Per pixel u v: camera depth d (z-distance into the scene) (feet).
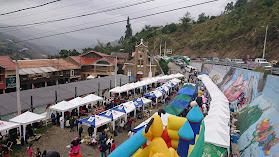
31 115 55.21
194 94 86.17
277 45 163.94
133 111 73.87
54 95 81.25
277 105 49.34
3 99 67.72
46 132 60.59
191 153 19.60
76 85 98.58
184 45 315.17
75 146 27.48
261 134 45.80
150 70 159.63
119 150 18.20
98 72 172.24
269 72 67.41
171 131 21.57
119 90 95.09
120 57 215.10
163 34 369.09
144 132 18.97
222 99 70.54
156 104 88.02
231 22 269.44
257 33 197.47
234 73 108.06
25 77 126.93
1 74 111.24
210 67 160.76
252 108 64.54
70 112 73.67
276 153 35.40
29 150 45.85
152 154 18.85
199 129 21.36
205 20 376.07
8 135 56.49
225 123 50.34
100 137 52.06
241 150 48.16
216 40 265.95
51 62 152.87
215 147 39.06
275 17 190.19
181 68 209.46
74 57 175.42
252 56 183.83
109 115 59.21
